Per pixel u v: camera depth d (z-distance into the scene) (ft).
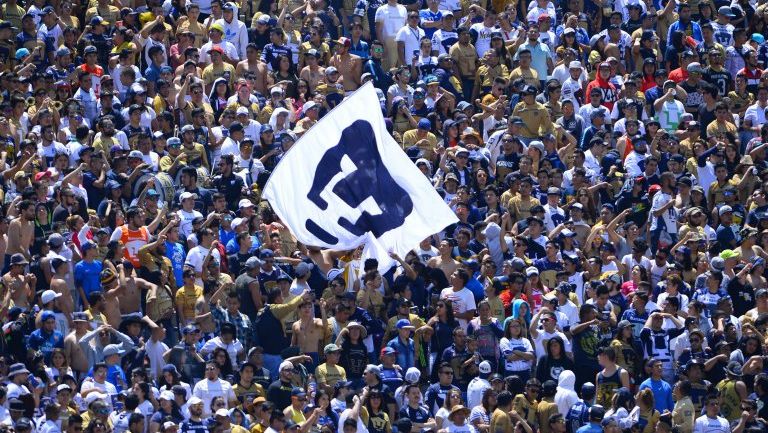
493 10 329.11
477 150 280.10
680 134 296.92
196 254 239.50
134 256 237.25
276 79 303.27
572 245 257.55
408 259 244.42
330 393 223.71
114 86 289.12
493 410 224.12
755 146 296.51
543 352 236.02
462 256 252.83
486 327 235.40
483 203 268.00
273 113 282.15
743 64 322.75
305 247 247.70
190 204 249.55
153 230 241.96
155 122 275.80
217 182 261.03
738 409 234.17
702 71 313.53
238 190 260.83
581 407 224.94
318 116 284.41
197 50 296.71
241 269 244.83
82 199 248.52
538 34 311.68
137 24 304.50
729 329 244.01
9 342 221.87
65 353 220.23
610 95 304.71
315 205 227.20
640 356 238.27
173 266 241.14
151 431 209.15
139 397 211.00
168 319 231.71
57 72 288.71
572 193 276.82
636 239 260.83
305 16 318.04
